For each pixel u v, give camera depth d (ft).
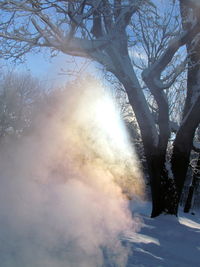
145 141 34.81
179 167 34.78
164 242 23.09
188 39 31.19
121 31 32.07
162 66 32.60
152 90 33.76
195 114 34.12
